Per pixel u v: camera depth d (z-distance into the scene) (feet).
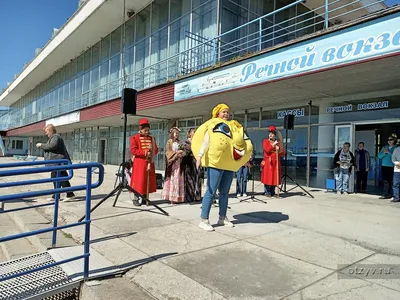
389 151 28.78
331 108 36.14
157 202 23.20
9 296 9.09
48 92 114.83
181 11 49.49
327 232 15.55
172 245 13.14
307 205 23.48
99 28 68.85
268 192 28.09
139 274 10.31
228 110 15.98
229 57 42.34
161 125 64.08
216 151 14.99
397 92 30.76
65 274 10.27
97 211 19.75
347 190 31.78
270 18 48.67
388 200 27.17
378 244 13.64
